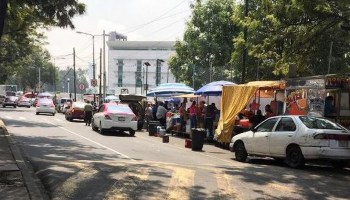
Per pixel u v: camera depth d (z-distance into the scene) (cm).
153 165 1295
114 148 1770
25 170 1101
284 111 1869
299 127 1407
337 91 1717
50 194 901
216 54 4528
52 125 3027
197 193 938
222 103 2131
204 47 4466
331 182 1155
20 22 2702
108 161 1352
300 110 1775
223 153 1870
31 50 5622
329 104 1669
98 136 2342
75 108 3750
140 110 3231
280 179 1168
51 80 11162
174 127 2825
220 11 4500
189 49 4700
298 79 1789
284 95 1933
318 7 1617
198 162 1480
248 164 1519
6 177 1009
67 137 2172
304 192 1005
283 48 2012
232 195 937
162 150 1817
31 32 3606
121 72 11456
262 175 1221
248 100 2022
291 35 1878
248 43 2108
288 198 934
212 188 998
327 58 2373
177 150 1870
